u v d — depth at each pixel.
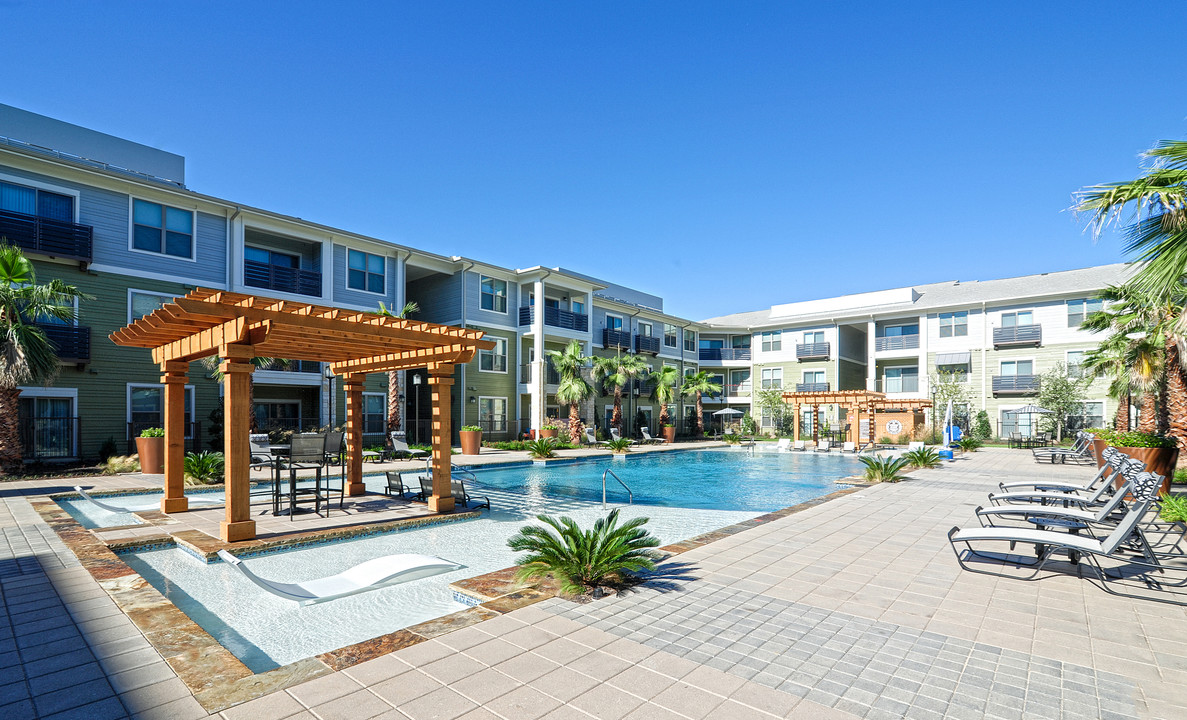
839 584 5.15
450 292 26.09
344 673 3.32
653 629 4.04
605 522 6.15
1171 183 5.54
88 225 15.65
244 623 4.84
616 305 34.00
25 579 5.23
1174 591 4.95
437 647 3.69
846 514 8.80
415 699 3.01
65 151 18.11
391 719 2.81
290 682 3.21
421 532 8.34
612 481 15.60
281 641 4.48
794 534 7.30
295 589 5.29
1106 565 5.80
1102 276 29.52
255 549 6.93
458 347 8.94
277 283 19.84
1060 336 29.28
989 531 5.57
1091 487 8.56
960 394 31.12
